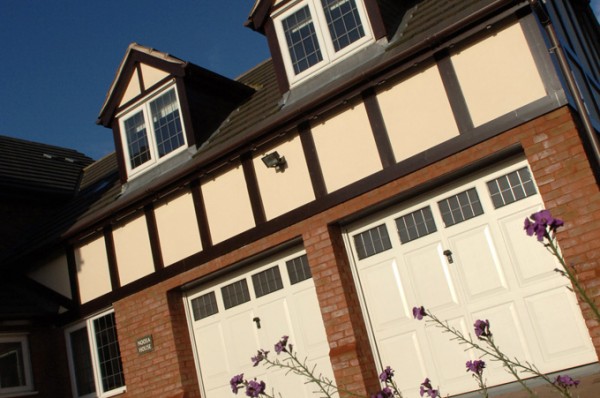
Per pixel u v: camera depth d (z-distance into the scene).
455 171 7.45
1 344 10.59
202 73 10.85
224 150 9.17
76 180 15.78
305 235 8.45
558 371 6.77
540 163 6.79
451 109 7.50
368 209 8.12
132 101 11.33
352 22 9.12
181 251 9.82
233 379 4.07
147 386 9.81
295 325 8.84
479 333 3.71
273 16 9.89
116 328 10.54
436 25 7.92
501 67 7.22
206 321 9.80
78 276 11.21
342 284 8.07
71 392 11.05
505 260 7.27
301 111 8.45
